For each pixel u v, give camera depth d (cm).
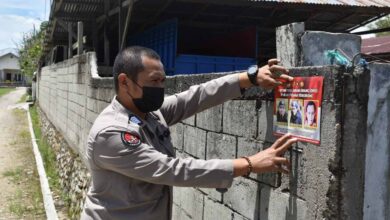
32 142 1752
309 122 223
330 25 1110
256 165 220
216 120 340
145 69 224
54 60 1939
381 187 211
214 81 271
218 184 215
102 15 1129
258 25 1132
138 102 228
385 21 1742
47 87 1953
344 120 204
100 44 1455
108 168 221
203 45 1221
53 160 1284
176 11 1013
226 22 1114
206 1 753
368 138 208
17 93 5506
